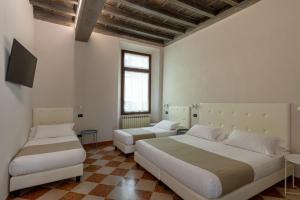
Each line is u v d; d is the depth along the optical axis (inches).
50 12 154.6
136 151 126.2
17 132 101.3
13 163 84.6
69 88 164.6
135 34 199.2
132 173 114.6
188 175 76.2
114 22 167.0
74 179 105.6
